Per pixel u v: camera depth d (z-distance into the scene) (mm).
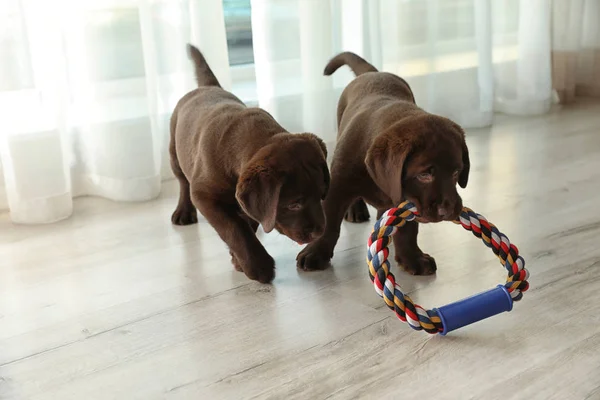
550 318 987
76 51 1430
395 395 865
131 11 1383
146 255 1229
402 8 1779
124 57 1404
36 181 1354
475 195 1413
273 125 1115
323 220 1059
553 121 1978
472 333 966
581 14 2170
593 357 909
